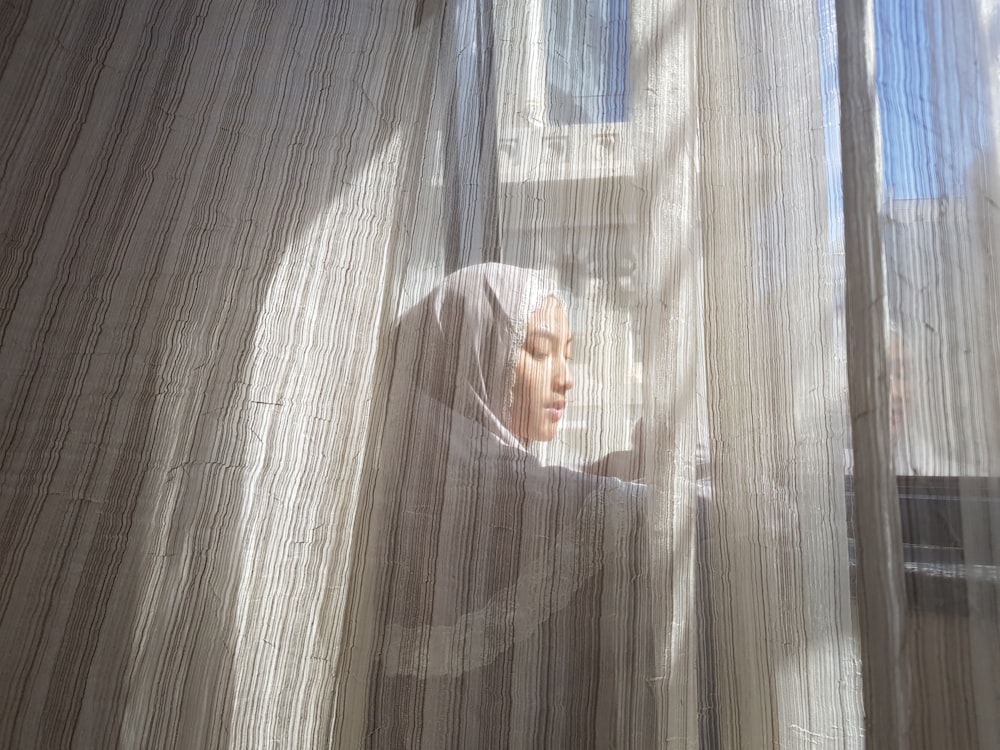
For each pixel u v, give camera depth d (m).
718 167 0.85
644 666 0.74
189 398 0.81
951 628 0.60
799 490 0.74
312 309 0.86
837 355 0.74
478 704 0.75
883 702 0.57
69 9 0.87
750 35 0.87
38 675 0.71
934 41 0.71
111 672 0.73
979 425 0.64
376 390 0.85
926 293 0.66
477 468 0.81
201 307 0.83
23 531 0.74
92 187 0.83
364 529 0.81
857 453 0.61
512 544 0.79
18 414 0.76
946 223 0.67
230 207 0.87
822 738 0.69
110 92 0.86
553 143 0.88
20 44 0.83
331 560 0.81
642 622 0.75
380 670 0.77
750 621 0.74
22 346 0.77
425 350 0.85
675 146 0.85
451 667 0.76
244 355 0.83
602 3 0.92
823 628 0.70
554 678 0.75
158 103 0.88
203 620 0.77
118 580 0.75
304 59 0.93
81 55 0.86
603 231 0.85
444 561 0.79
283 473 0.82
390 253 0.89
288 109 0.91
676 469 0.77
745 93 0.85
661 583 0.75
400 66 0.95
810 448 0.74
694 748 0.72
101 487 0.77
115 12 0.89
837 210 0.76
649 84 0.87
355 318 0.87
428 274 0.87
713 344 0.82
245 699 0.76
